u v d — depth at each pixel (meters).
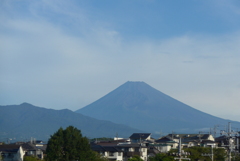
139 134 115.69
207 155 70.19
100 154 73.44
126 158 83.69
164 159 67.31
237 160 62.56
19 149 76.81
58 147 61.12
